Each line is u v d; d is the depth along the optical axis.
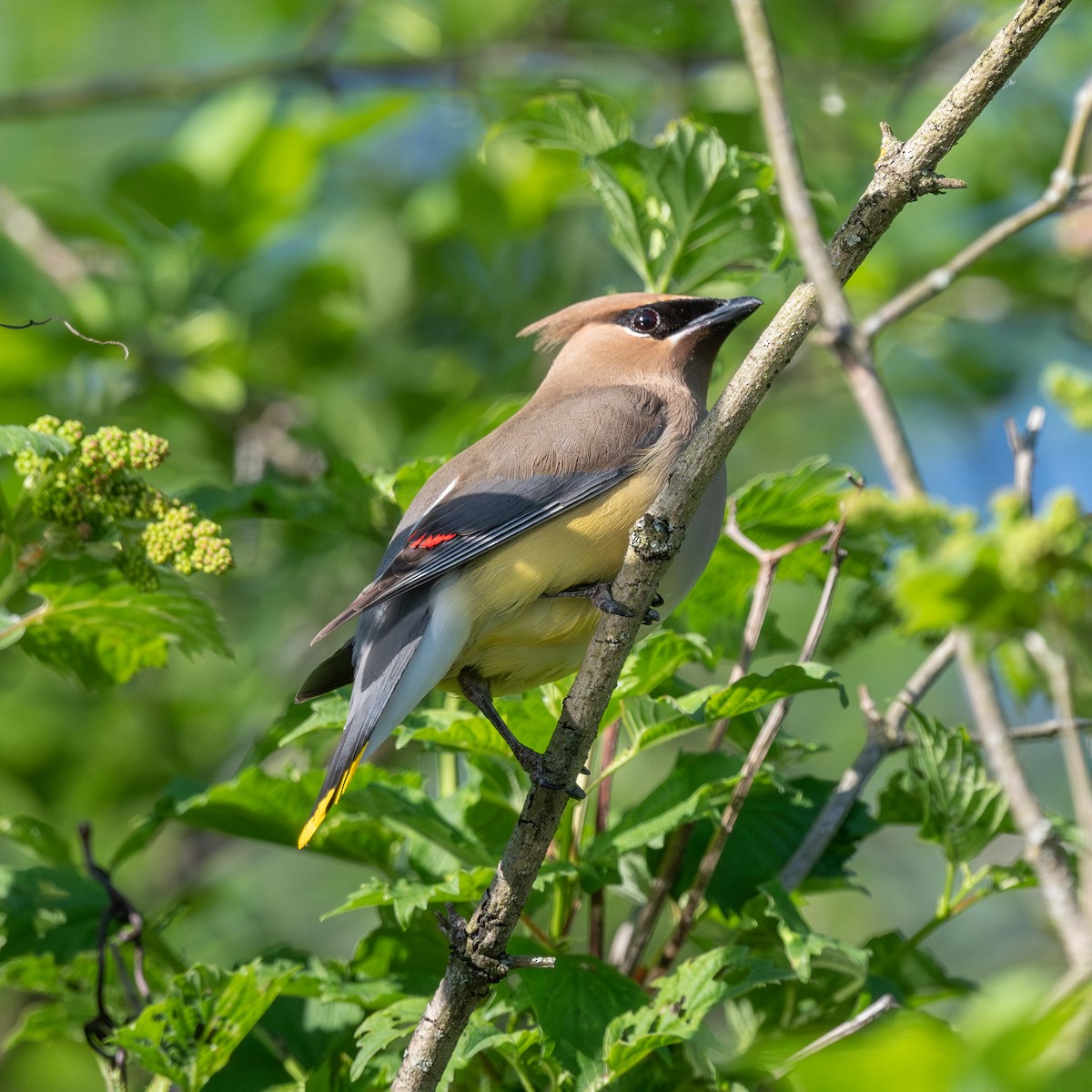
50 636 8.88
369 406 13.46
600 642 6.57
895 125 13.52
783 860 7.87
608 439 8.23
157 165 13.28
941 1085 4.16
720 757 7.50
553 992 6.82
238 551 12.62
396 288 14.30
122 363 12.76
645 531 6.54
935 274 8.44
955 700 14.49
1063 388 5.36
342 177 14.96
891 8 13.86
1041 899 8.16
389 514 9.55
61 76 16.06
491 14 13.91
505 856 6.48
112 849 13.16
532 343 13.82
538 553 7.95
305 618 12.98
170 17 16.09
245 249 13.64
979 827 7.68
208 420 13.17
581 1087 6.55
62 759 13.42
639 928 7.65
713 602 9.15
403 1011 6.81
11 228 12.98
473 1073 7.44
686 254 9.48
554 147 10.23
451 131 15.27
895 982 7.90
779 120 6.73
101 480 7.81
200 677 13.23
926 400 15.23
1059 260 13.77
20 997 11.84
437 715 7.80
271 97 13.70
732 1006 8.00
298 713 8.42
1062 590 4.07
